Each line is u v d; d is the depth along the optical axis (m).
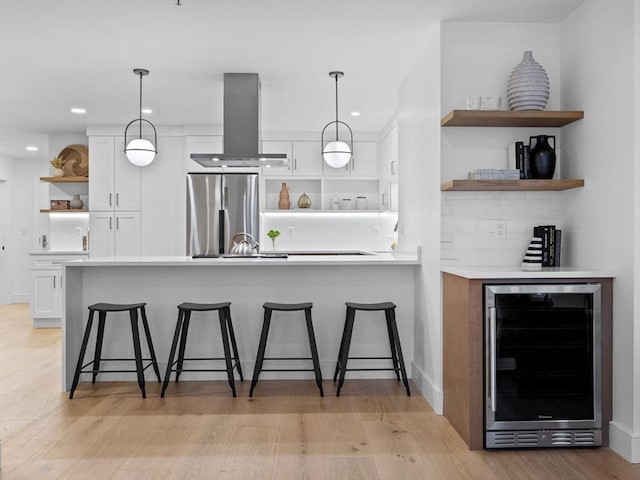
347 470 2.35
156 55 3.77
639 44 2.46
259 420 2.99
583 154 2.95
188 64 3.97
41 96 4.87
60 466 2.38
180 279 3.87
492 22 3.22
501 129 3.22
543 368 2.64
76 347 3.74
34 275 6.19
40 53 3.71
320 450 2.58
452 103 3.21
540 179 3.02
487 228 3.22
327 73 4.18
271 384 3.75
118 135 6.29
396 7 2.99
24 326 6.29
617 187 2.61
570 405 2.65
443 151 3.21
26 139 6.96
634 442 2.46
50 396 3.44
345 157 4.75
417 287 3.78
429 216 3.45
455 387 2.87
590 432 2.64
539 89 3.00
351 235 6.87
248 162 4.52
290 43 3.54
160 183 6.31
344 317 3.91
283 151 6.53
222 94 4.82
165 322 3.87
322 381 3.82
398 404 3.30
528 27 3.24
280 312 3.89
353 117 5.74
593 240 2.84
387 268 3.89
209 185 6.11
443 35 3.22
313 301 3.90
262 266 3.86
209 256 4.77
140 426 2.89
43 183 8.51
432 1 2.92
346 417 3.05
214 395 3.47
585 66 2.92
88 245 6.29
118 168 6.30
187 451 2.55
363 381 3.83
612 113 2.65
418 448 2.62
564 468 2.39
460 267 3.04
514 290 2.62
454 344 2.90
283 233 6.83
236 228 6.10
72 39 3.45
